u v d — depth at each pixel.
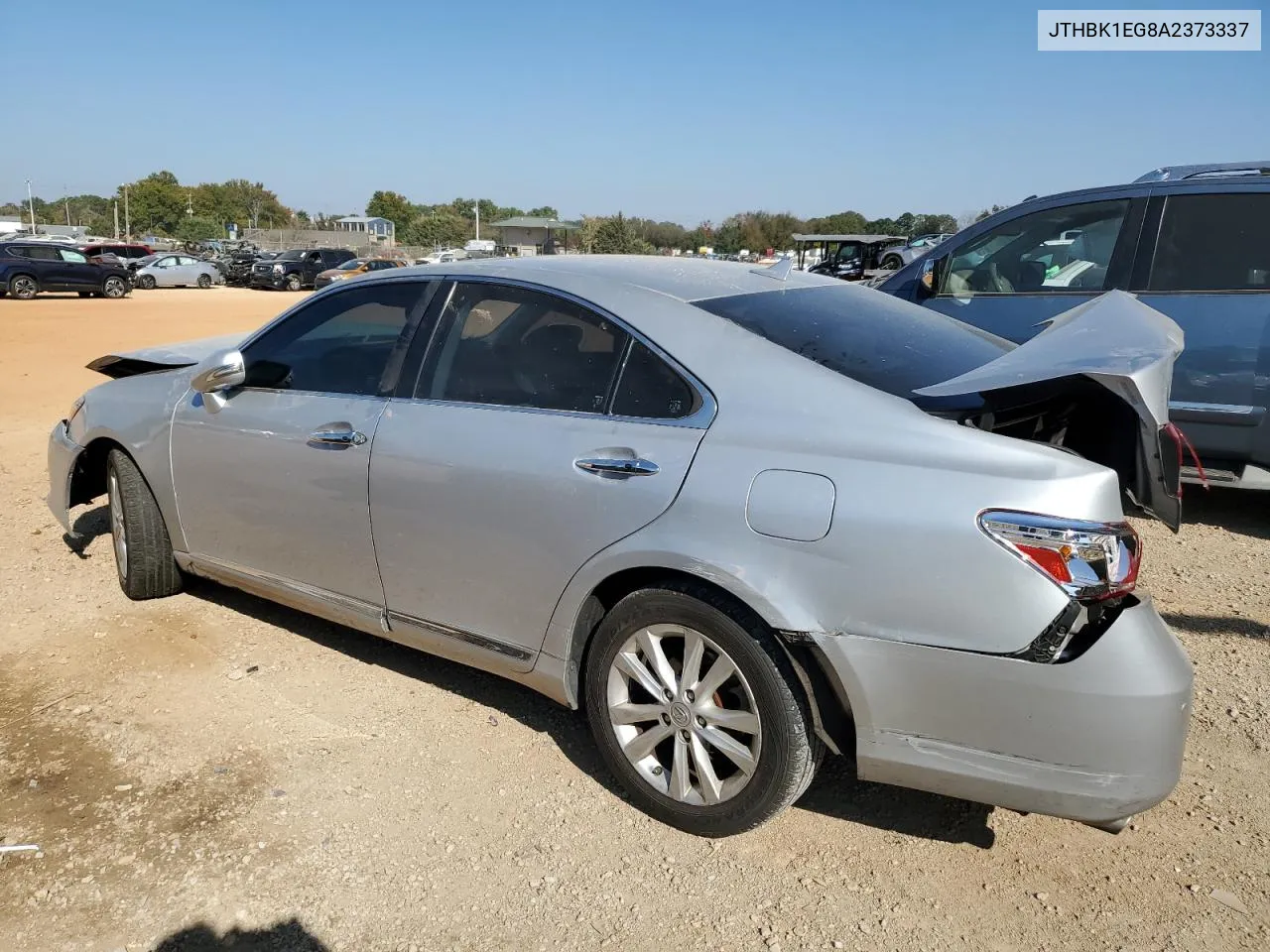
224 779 3.11
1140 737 2.29
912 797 3.09
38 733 3.35
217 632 4.18
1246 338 5.39
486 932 2.50
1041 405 2.73
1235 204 5.51
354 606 3.56
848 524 2.45
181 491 4.07
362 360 3.55
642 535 2.74
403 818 2.94
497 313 3.27
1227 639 4.18
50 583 4.68
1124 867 2.76
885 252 31.00
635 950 2.44
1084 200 6.00
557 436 2.96
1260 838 2.87
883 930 2.51
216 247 74.25
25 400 9.85
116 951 2.42
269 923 2.52
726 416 2.72
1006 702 2.34
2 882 2.64
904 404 2.59
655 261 3.53
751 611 2.62
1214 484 5.66
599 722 2.98
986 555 2.32
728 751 2.72
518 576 3.05
